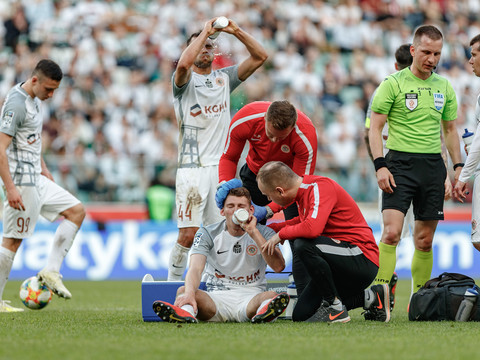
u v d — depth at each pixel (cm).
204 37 2181
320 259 1706
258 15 5794
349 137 5400
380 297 1809
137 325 1680
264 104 1975
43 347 1298
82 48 5350
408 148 2047
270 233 1808
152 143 4991
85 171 4206
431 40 2003
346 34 5919
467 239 4397
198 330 1539
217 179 2319
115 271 4247
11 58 5400
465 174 2056
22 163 2327
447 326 1675
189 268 1742
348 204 1781
